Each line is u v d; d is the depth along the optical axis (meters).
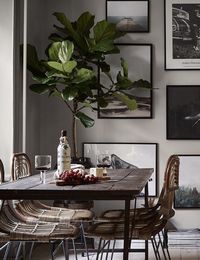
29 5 3.97
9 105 3.57
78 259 3.45
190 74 4.32
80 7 4.41
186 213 4.22
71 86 3.67
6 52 3.59
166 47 4.32
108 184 1.99
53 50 3.70
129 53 4.33
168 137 4.28
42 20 4.39
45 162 2.22
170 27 4.32
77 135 4.31
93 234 2.20
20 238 2.10
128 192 1.74
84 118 3.80
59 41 3.95
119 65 4.33
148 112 4.29
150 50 4.32
